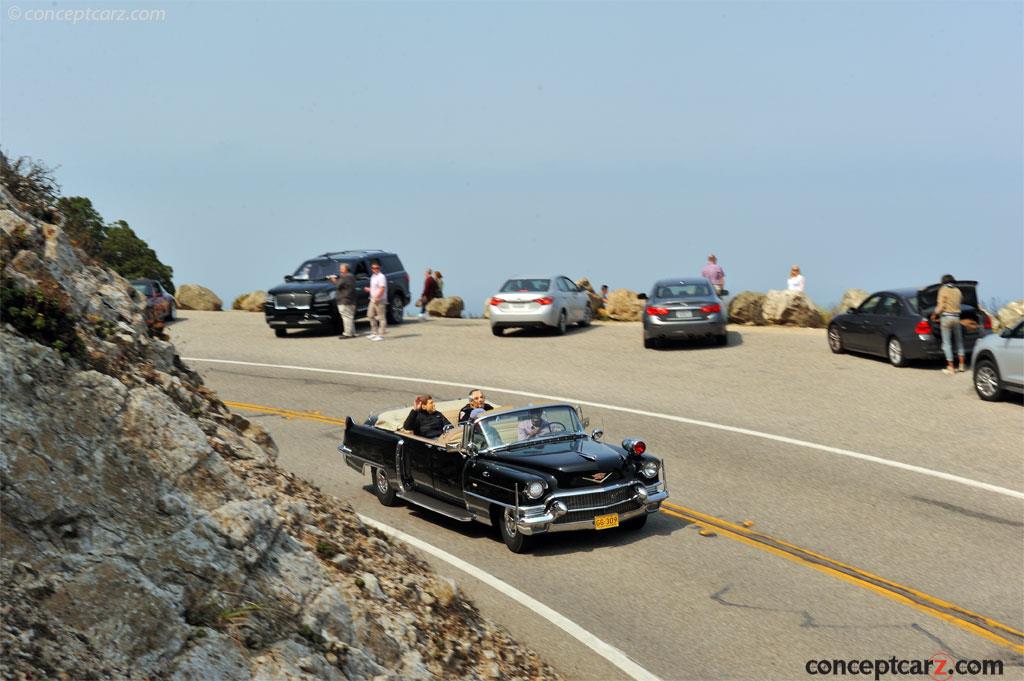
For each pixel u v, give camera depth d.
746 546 11.16
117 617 5.48
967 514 12.05
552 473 10.95
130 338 9.07
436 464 12.23
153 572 5.97
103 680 5.08
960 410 17.45
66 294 8.34
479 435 11.89
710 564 10.60
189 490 7.02
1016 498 12.60
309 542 8.09
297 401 20.55
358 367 24.22
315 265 30.36
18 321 7.19
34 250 8.88
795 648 8.44
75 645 5.18
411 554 9.35
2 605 5.10
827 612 9.21
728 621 9.05
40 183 10.61
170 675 5.39
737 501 12.96
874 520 11.98
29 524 5.77
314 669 6.02
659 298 25.12
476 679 7.39
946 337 20.27
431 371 23.41
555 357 24.72
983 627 8.77
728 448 15.75
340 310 28.42
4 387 6.47
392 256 32.56
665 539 11.51
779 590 9.79
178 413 7.54
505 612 9.33
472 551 11.30
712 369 22.39
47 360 7.01
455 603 8.47
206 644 5.67
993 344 17.72
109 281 10.12
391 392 21.14
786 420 17.48
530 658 8.19
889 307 21.55
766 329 28.52
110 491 6.43
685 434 16.77
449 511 11.92
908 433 16.19
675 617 9.18
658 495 11.45
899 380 20.09
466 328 30.67
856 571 10.27
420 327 31.14
